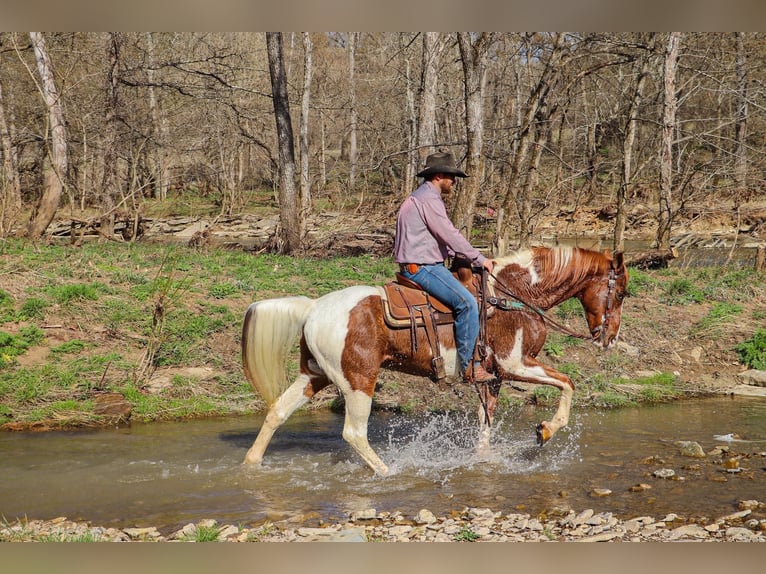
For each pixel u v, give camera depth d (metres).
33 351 10.53
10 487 6.84
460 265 7.61
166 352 10.82
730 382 11.35
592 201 30.25
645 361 11.90
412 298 7.28
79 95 27.94
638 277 15.41
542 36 19.20
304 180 30.22
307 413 9.79
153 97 31.31
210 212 36.00
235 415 9.62
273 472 7.34
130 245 19.31
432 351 7.30
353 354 7.14
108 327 11.30
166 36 31.59
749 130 28.83
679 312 13.58
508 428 9.13
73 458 7.72
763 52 25.45
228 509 6.33
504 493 6.71
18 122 29.73
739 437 8.59
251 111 28.86
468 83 14.81
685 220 26.20
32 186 28.89
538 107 16.36
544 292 7.77
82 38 26.86
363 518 6.04
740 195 23.36
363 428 7.26
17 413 9.09
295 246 21.03
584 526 5.80
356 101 35.38
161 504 6.44
